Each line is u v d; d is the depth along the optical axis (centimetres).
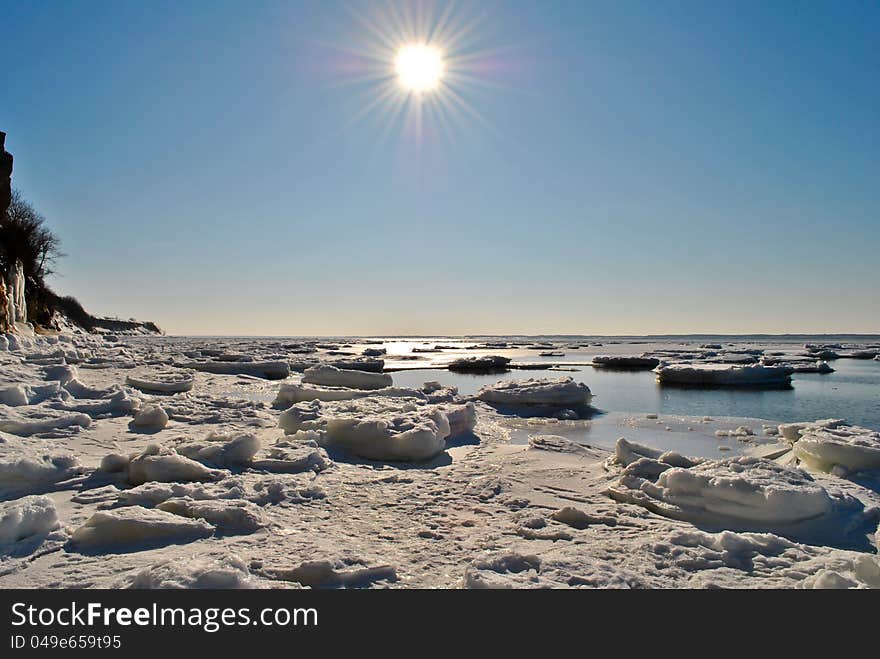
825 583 385
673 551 459
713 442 1195
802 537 529
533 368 4169
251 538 475
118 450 789
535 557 438
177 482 620
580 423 1456
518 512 584
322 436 930
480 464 822
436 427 924
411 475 743
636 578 408
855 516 567
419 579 409
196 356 3189
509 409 1692
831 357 5050
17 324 2783
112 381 1619
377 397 1592
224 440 845
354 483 689
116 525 454
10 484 579
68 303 7000
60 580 382
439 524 542
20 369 1214
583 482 717
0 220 3100
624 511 588
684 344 10856
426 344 11006
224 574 363
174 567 370
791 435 1033
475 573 396
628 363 4247
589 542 491
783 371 2789
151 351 3666
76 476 635
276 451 790
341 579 400
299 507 579
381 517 559
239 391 1897
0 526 432
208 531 481
